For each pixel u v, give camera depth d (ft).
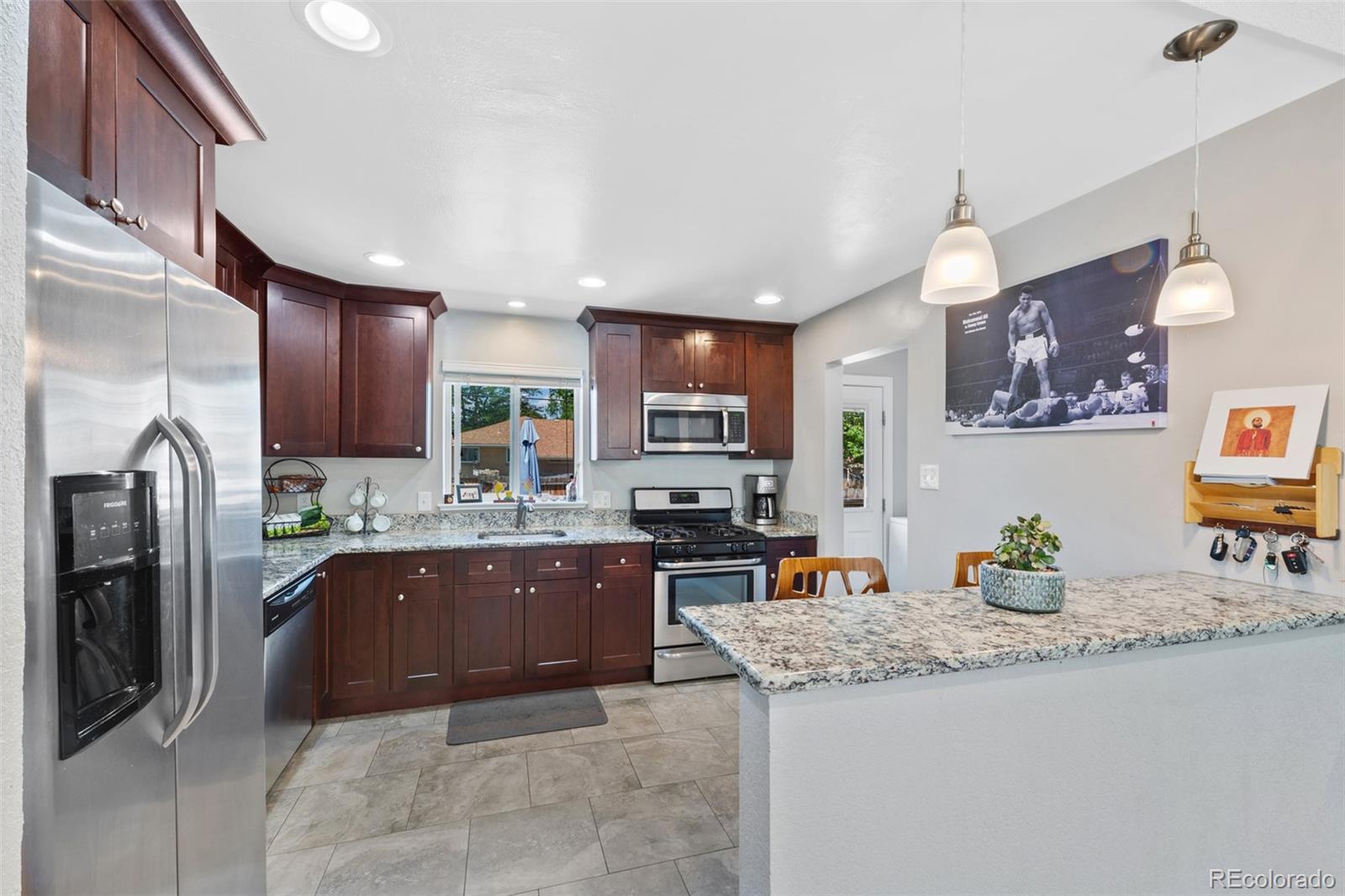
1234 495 5.12
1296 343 4.76
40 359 2.53
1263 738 4.31
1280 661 4.36
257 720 4.64
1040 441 7.04
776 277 9.51
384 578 9.48
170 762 3.47
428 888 5.58
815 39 4.10
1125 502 6.09
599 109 4.95
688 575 11.00
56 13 3.13
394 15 3.86
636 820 6.65
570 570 10.44
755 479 13.17
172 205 4.26
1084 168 5.93
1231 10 3.59
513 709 9.59
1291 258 4.82
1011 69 4.43
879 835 3.33
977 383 7.91
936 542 8.67
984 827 3.56
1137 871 3.97
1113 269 6.18
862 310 10.45
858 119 5.11
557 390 12.67
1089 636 3.59
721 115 5.04
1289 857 4.41
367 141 5.44
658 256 8.54
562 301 11.09
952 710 3.47
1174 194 5.67
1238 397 5.12
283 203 6.77
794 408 12.91
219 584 4.08
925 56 4.30
